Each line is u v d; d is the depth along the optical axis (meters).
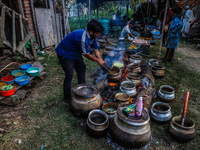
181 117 2.23
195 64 5.38
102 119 2.26
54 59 5.21
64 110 2.81
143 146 1.99
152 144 2.19
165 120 2.47
